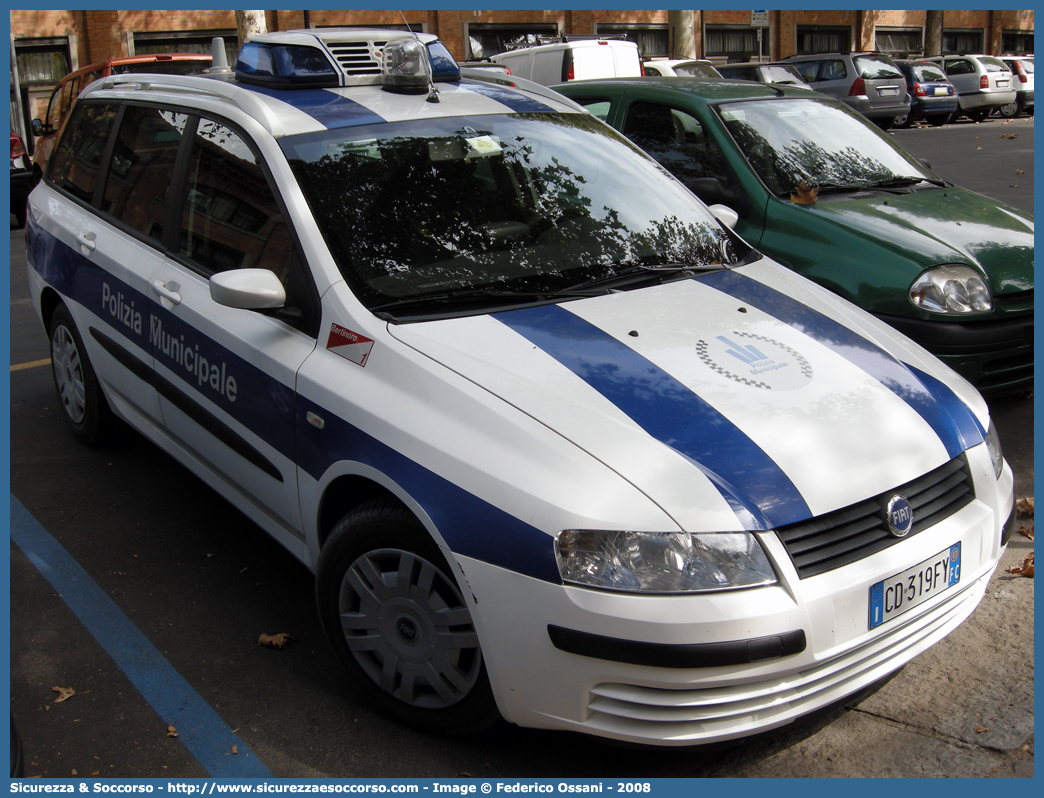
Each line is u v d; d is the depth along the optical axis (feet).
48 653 10.59
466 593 8.05
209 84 12.62
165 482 14.82
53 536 13.15
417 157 11.10
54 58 59.47
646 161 13.12
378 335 9.27
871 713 9.36
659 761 8.83
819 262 15.93
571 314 9.79
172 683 10.06
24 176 39.83
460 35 73.26
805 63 70.28
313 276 9.89
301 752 9.02
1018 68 79.20
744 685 7.66
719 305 10.36
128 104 14.48
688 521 7.55
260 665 10.35
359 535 9.03
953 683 9.73
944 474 8.89
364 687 9.47
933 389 9.62
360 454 8.87
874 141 19.25
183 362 11.77
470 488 8.02
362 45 12.42
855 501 8.10
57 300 15.84
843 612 7.80
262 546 12.91
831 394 9.00
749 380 8.99
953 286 14.67
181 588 11.86
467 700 8.60
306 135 10.93
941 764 8.65
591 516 7.55
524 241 10.83
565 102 13.52
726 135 17.85
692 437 8.19
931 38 105.19
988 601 11.15
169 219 12.59
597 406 8.38
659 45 86.33
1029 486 13.96
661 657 7.39
